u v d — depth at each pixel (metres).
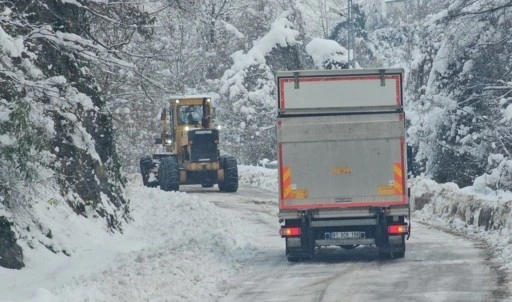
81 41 37.12
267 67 122.88
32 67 35.25
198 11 49.91
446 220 57.53
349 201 39.12
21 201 36.22
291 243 39.56
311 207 39.16
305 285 32.44
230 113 124.12
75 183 44.38
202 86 122.69
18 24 34.91
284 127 39.09
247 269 37.38
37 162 35.97
